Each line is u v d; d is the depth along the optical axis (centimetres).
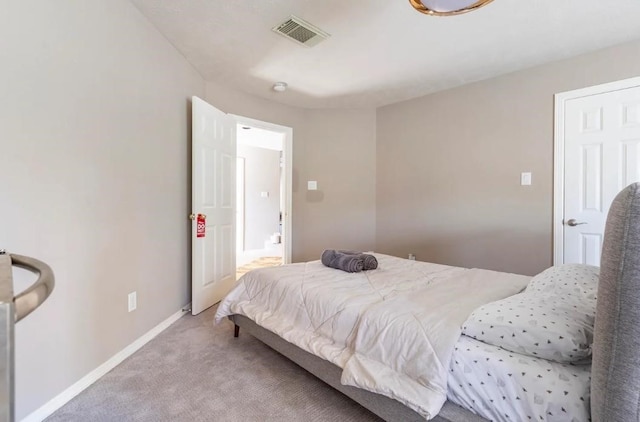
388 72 306
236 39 248
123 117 201
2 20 127
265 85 342
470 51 263
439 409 105
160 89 244
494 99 315
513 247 305
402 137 390
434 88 348
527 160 295
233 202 348
